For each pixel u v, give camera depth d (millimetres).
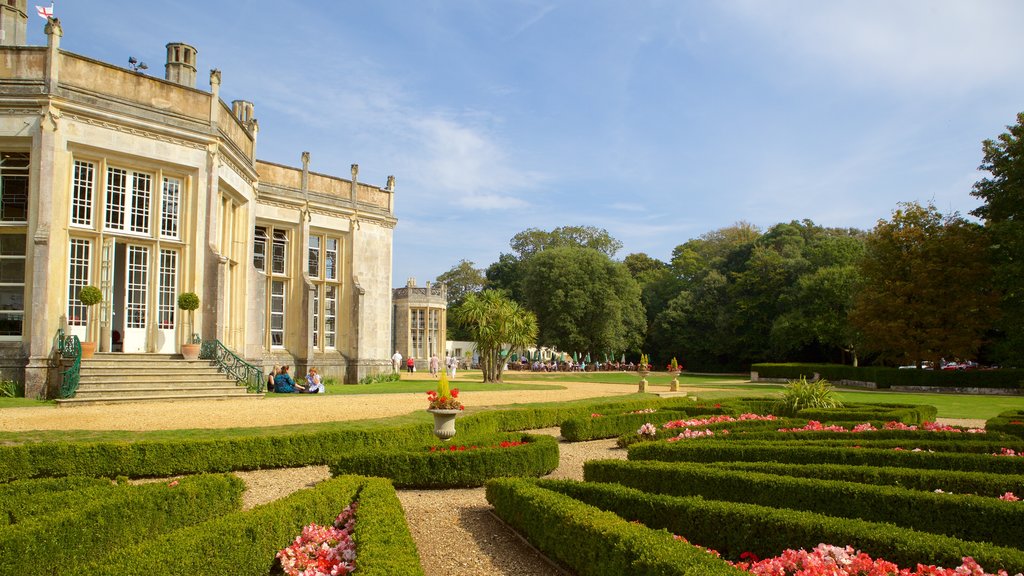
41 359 17844
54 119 18562
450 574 6121
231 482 7582
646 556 4941
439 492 9586
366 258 33406
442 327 61281
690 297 63594
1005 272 33375
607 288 58281
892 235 39625
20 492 7184
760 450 10211
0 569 4824
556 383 35875
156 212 20828
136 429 12625
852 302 47125
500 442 11820
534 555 6664
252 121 27344
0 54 18578
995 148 35125
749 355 58562
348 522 6844
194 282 21375
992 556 4836
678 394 27672
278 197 29516
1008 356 35719
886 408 17828
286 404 17859
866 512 6660
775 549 5812
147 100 20641
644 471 8250
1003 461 9195
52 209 18484
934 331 37406
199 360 20391
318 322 31625
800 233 63250
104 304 19594
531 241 78438
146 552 4844
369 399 20109
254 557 5605
